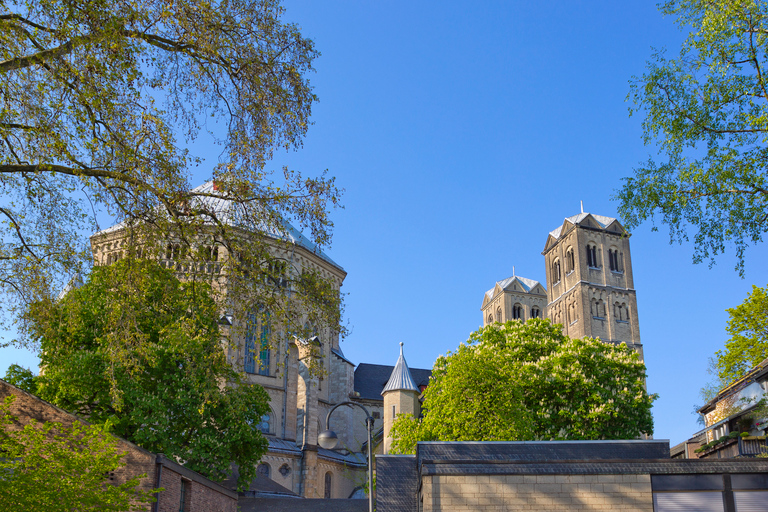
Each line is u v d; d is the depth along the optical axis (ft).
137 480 68.74
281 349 217.15
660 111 79.20
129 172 64.34
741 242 77.30
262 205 71.82
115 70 60.95
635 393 169.78
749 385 129.39
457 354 159.22
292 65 70.69
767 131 73.15
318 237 74.13
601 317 321.52
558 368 163.53
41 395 121.70
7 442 64.28
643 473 79.20
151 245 68.18
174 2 63.77
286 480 205.16
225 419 130.72
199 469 123.85
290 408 215.10
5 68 59.21
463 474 80.12
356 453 239.50
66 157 62.23
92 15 59.06
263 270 73.51
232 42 67.92
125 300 70.54
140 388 120.88
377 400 272.31
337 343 257.34
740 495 77.41
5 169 61.82
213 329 81.61
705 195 77.61
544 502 79.05
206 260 74.33
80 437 81.51
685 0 76.59
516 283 394.32
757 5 71.56
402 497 99.71
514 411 149.89
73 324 79.20
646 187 80.53
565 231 341.21
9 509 58.13
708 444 132.16
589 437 155.94
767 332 149.89
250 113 68.74
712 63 75.66
